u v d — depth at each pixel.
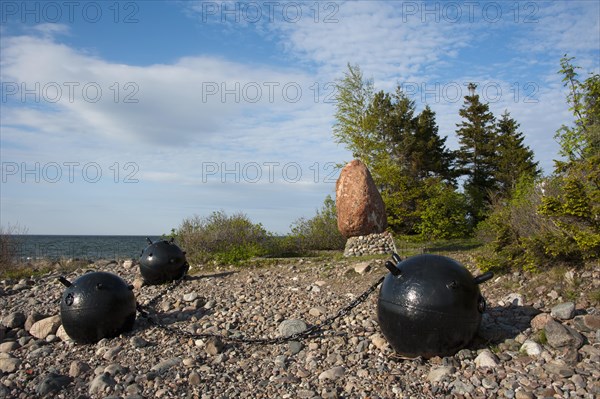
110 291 7.46
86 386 5.88
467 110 39.44
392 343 5.91
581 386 4.80
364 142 29.91
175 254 12.03
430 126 36.62
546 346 5.76
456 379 5.19
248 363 6.36
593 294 7.10
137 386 5.68
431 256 5.96
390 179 22.62
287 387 5.54
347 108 30.28
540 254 8.38
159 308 9.64
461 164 38.53
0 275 15.70
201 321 8.48
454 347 5.67
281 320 8.18
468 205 27.86
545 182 11.27
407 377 5.45
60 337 7.92
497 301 7.76
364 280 10.80
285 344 6.95
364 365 5.90
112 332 7.52
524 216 9.73
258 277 12.61
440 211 20.14
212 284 11.95
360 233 15.49
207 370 6.08
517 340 6.04
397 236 21.03
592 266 7.88
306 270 12.93
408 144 34.03
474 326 5.72
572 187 7.87
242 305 9.49
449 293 5.51
